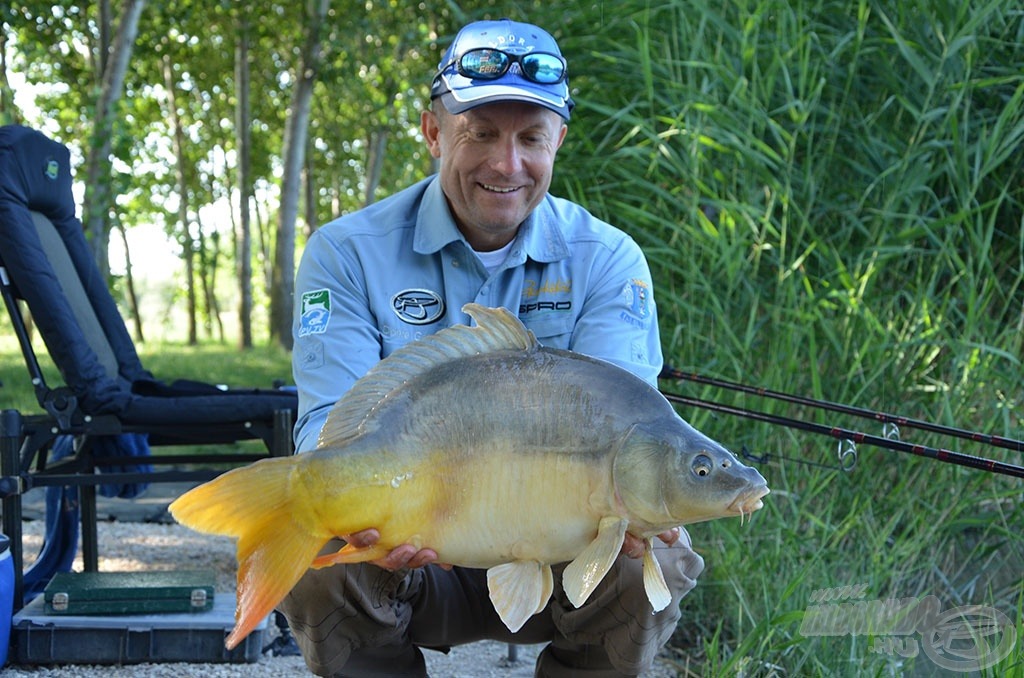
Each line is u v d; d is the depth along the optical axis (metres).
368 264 3.04
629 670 2.89
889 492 4.67
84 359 4.26
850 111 5.46
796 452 4.60
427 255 3.06
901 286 5.21
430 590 2.92
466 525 2.20
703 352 4.95
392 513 2.15
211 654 3.96
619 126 5.78
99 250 14.30
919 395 4.80
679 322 4.99
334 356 2.93
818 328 4.99
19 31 19.36
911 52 4.99
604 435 2.18
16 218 4.29
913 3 5.39
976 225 5.29
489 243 3.08
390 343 3.01
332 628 2.76
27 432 4.25
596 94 5.86
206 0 22.48
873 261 4.94
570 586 2.14
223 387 5.24
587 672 2.98
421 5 16.91
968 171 5.04
